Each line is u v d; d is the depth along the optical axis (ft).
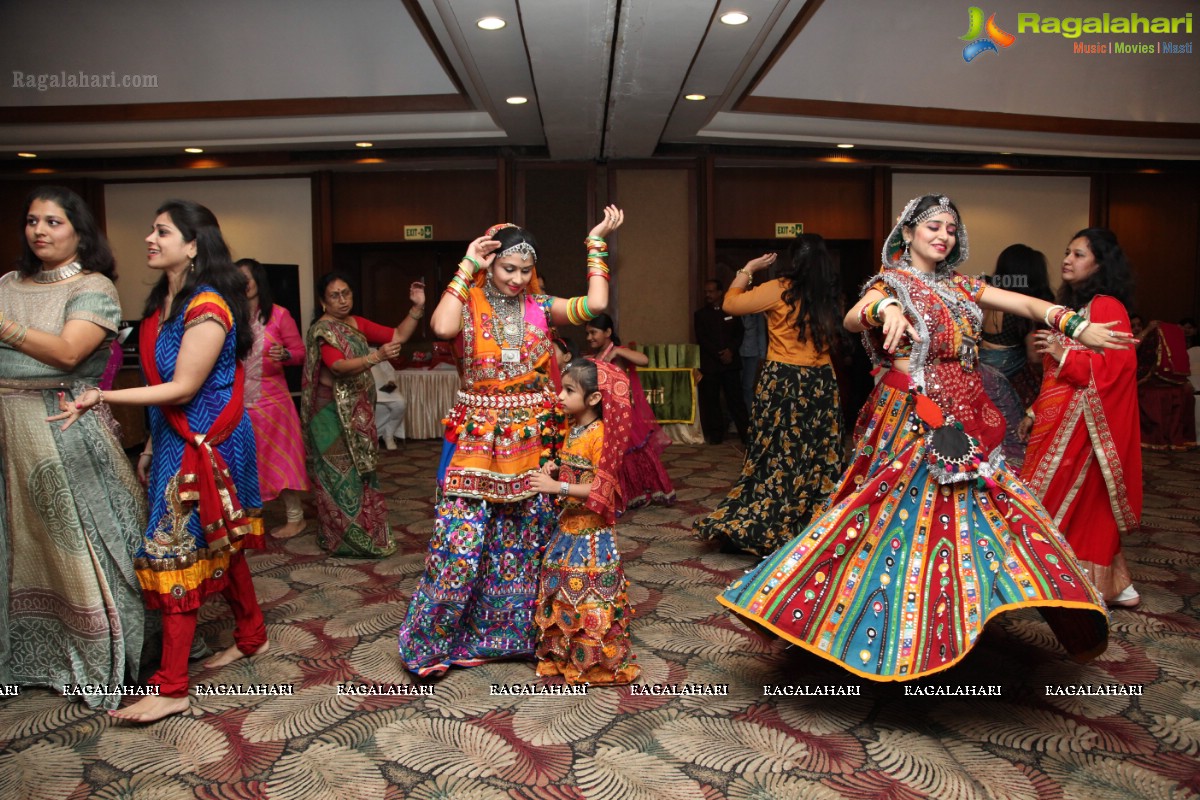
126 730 7.75
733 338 26.96
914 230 8.26
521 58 18.31
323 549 13.78
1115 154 28.19
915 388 7.68
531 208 28.73
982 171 29.78
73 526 8.18
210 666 9.18
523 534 9.36
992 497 7.56
